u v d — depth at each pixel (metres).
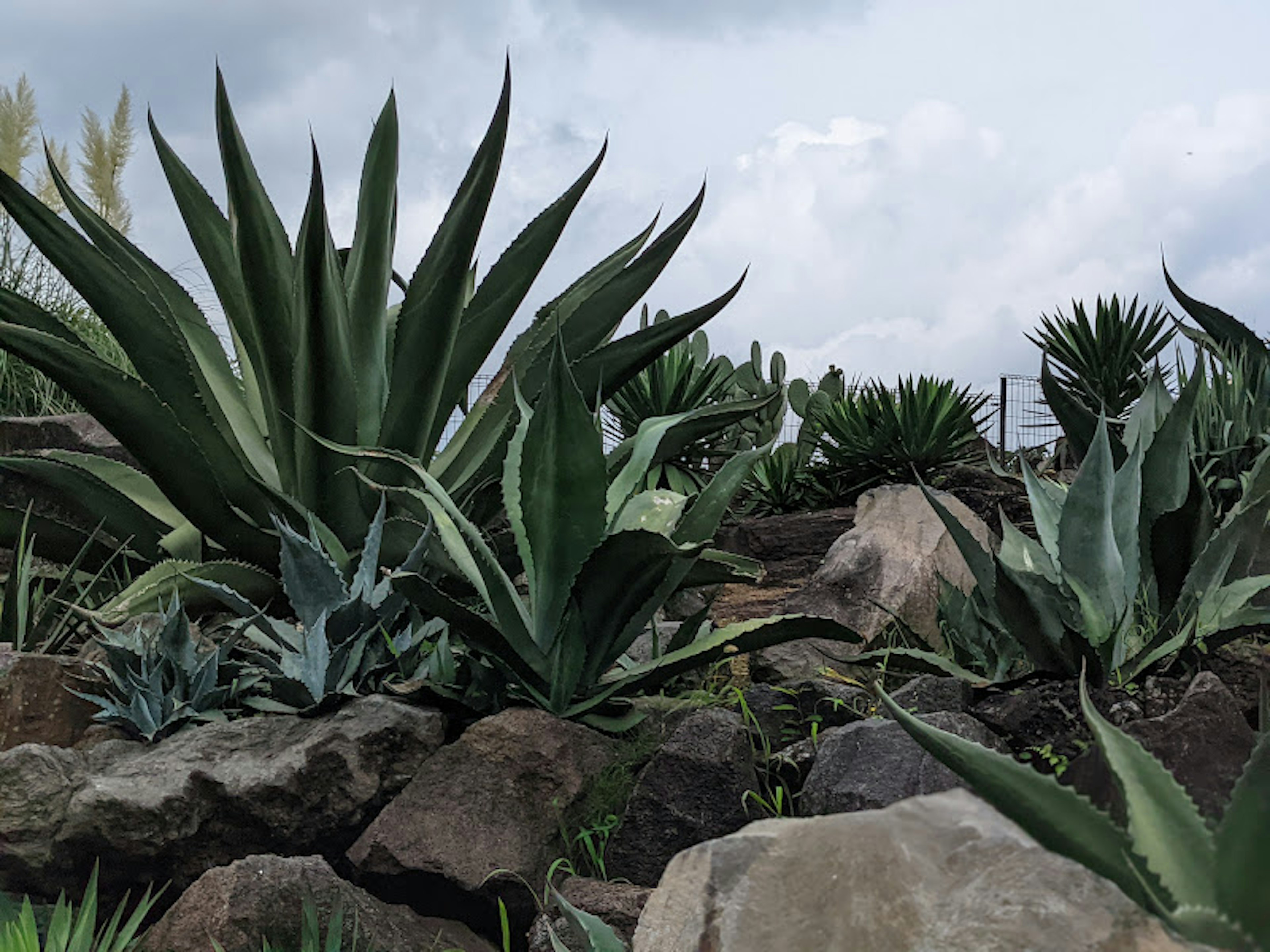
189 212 4.77
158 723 3.46
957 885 1.00
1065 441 7.45
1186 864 1.01
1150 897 0.99
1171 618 3.27
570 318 4.96
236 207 4.20
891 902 1.02
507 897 2.92
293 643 3.59
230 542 4.68
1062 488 4.39
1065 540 3.34
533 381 4.82
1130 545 3.45
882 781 2.76
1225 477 5.11
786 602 4.73
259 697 3.57
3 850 3.03
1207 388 5.26
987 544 5.05
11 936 2.53
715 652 3.36
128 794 3.04
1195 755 2.49
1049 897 0.95
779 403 9.21
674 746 3.04
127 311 4.33
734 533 6.29
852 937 1.04
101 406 4.30
